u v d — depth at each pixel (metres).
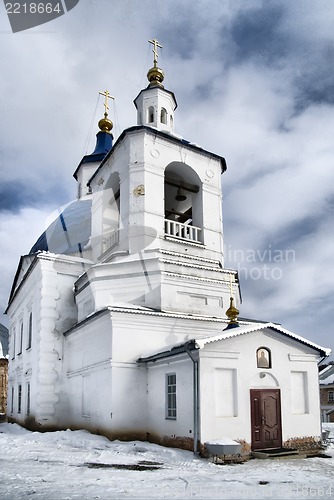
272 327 15.03
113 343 16.14
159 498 7.90
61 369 20.84
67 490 8.48
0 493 8.19
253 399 14.34
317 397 15.61
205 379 13.69
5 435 18.69
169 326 17.17
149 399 16.20
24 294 25.97
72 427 19.48
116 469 11.02
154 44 23.12
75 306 21.83
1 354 42.72
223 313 18.70
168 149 19.88
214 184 20.69
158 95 22.09
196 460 12.57
